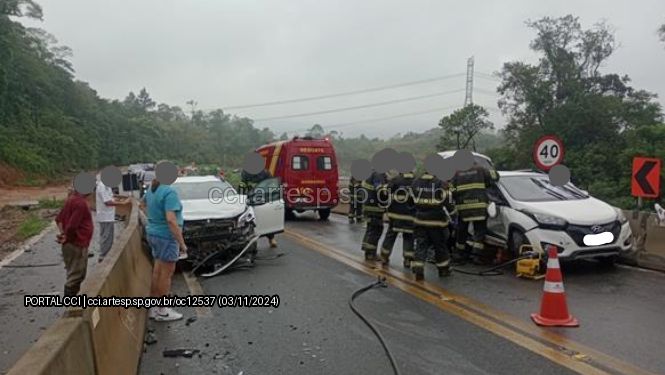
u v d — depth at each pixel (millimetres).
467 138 55031
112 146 98625
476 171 8734
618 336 5258
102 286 3867
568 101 48938
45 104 75938
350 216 16891
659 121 49250
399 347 5105
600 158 42938
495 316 6012
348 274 8547
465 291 7234
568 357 4711
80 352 3002
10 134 59219
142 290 6418
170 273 6180
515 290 7254
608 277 7891
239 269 9188
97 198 10180
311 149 18125
